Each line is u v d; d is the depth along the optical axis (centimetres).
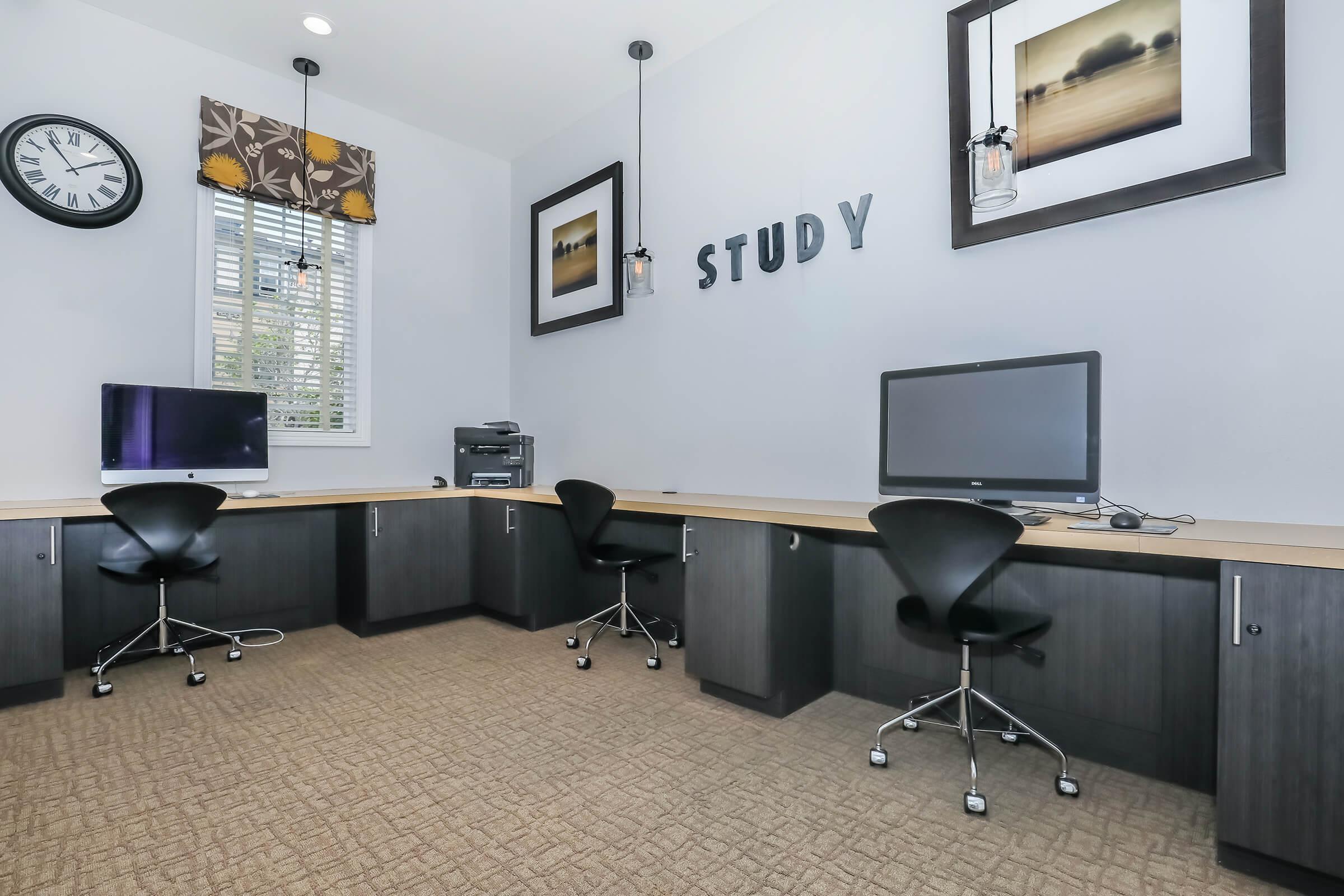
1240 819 160
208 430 344
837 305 302
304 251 406
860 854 171
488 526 401
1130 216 223
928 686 262
